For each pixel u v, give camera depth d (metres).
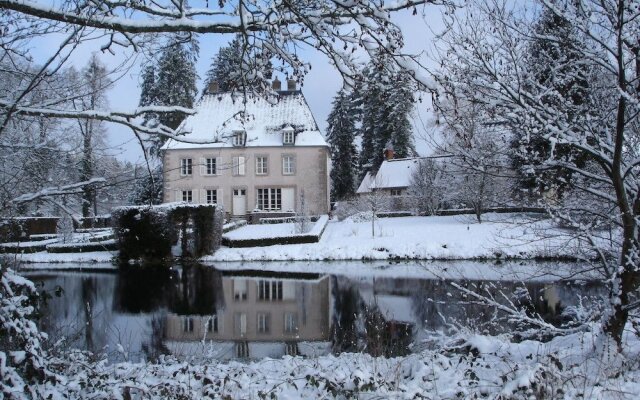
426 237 29.47
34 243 29.83
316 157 42.72
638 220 6.09
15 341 4.47
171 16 4.79
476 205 29.28
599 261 7.17
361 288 19.05
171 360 8.20
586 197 7.33
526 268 20.53
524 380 4.66
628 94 5.71
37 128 5.94
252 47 4.96
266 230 34.88
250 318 14.42
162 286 20.34
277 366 7.54
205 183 42.09
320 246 29.80
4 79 5.79
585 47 6.41
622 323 6.14
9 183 5.64
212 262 28.67
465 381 5.30
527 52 6.65
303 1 4.62
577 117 6.49
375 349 8.41
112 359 9.90
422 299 16.08
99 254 29.48
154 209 28.44
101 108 5.50
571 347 6.91
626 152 6.86
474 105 6.60
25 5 4.29
